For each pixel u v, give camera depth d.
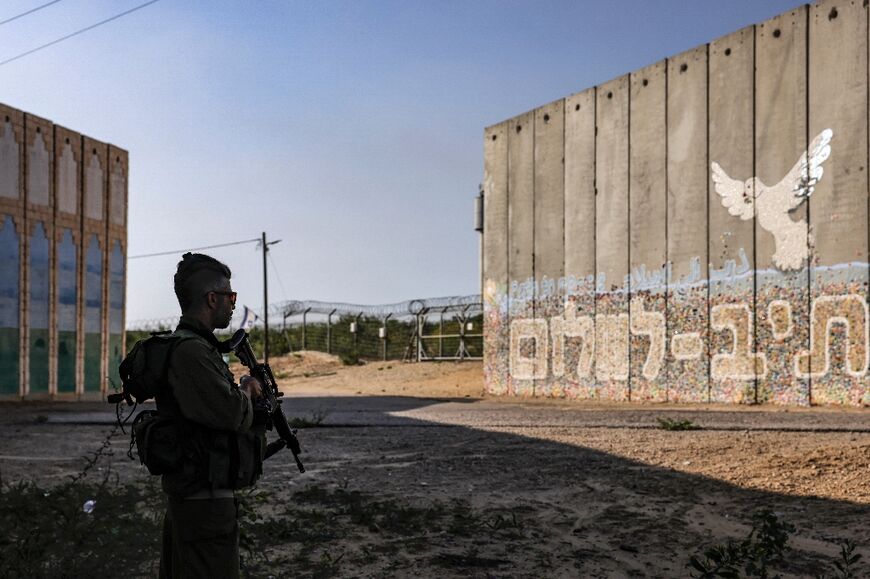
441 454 10.87
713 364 20.48
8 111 24.78
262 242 46.16
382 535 6.30
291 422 14.91
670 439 11.70
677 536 6.27
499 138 28.16
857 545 5.89
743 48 20.17
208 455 3.05
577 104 25.11
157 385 3.08
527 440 12.19
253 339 55.25
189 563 3.08
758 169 19.64
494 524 6.66
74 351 27.19
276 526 6.38
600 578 5.22
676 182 21.77
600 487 8.27
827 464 8.84
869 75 17.34
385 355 46.53
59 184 26.72
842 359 17.61
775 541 5.42
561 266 25.38
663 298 21.91
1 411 21.98
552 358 25.53
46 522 5.43
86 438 13.61
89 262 27.97
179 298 3.27
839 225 17.78
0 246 24.48
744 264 19.84
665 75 22.23
